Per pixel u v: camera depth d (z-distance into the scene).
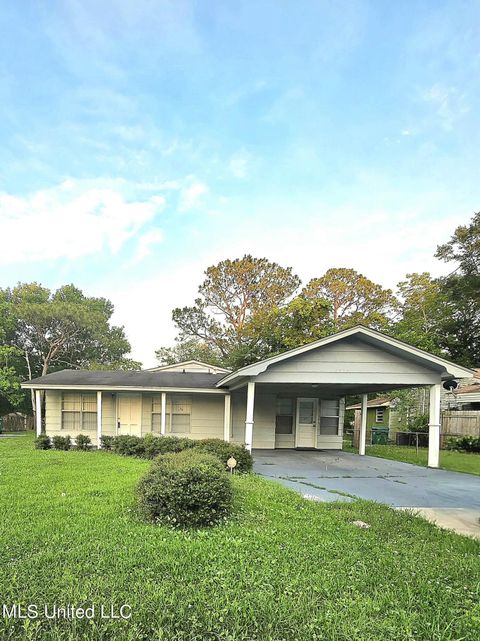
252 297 29.06
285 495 6.70
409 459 13.84
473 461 13.39
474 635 2.64
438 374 11.51
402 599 3.09
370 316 24.66
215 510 5.07
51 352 32.81
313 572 3.54
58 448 13.54
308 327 22.89
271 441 16.06
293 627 2.62
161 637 2.48
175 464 5.63
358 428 19.38
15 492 6.43
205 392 14.52
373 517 5.55
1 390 26.56
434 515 6.02
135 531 4.54
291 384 11.90
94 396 15.05
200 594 3.03
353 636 2.55
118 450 12.19
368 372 11.29
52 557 3.67
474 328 28.28
